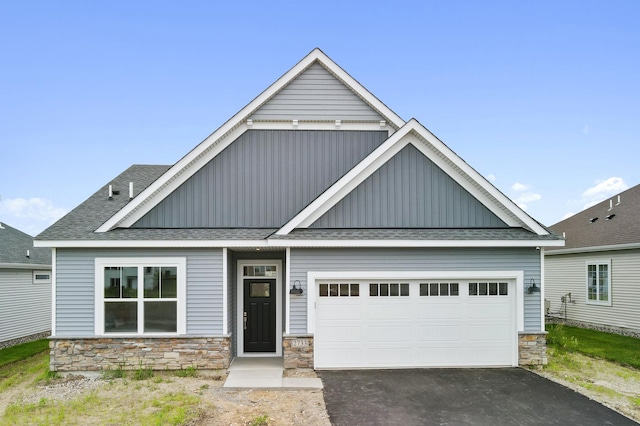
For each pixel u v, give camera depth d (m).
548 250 18.67
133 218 10.96
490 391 8.72
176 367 10.06
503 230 10.81
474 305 10.60
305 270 10.30
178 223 11.11
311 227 10.61
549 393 8.62
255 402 8.06
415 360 10.45
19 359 13.11
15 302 15.95
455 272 10.48
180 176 11.20
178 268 10.27
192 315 10.22
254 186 11.36
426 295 10.56
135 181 13.95
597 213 20.42
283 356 10.83
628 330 15.41
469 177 10.80
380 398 8.29
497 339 10.59
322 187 11.48
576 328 17.45
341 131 11.68
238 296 11.65
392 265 10.42
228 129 11.21
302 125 11.59
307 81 11.72
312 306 10.24
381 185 10.83
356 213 10.73
